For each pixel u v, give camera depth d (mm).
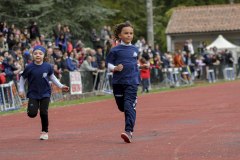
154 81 55438
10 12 56062
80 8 60781
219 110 27766
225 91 45625
